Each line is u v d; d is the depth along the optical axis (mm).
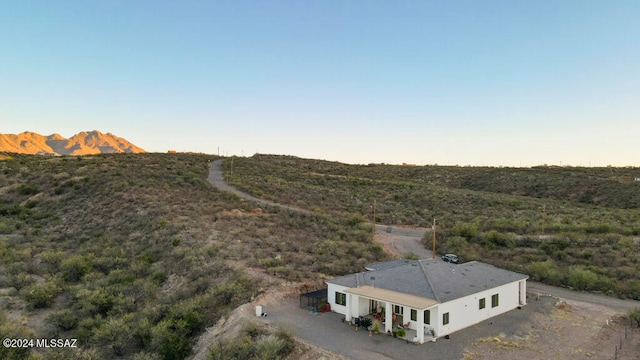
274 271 37375
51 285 37125
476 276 33344
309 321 28766
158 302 33438
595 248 52406
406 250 55219
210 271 37781
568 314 34000
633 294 39562
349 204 82875
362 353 23781
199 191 74375
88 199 67500
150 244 47750
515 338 27859
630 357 25984
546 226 63812
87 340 28781
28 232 55906
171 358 25859
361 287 30250
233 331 26188
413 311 27828
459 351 24891
